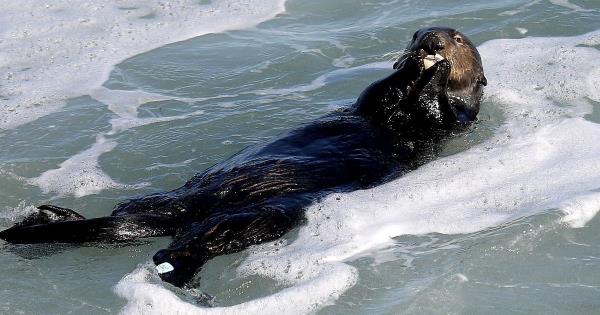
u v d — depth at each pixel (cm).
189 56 2291
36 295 1330
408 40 2305
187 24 2498
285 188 1503
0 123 1947
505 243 1370
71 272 1387
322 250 1380
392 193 1527
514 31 2289
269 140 1631
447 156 1667
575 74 1988
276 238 1410
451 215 1466
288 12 2570
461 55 1780
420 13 2475
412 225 1445
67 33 2431
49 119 1962
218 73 2184
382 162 1593
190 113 1964
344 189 1528
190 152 1781
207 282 1337
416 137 1672
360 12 2538
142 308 1268
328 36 2378
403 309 1226
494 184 1552
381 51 2258
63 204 1603
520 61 2097
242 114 1934
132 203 1481
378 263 1346
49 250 1436
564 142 1678
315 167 1545
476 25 2353
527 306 1229
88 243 1400
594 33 2228
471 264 1327
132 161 1756
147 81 2158
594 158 1603
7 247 1436
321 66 2192
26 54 2309
